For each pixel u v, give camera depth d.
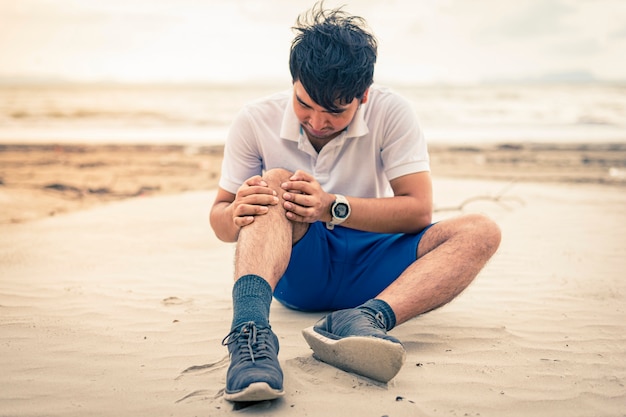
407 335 2.60
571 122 19.84
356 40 2.21
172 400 1.97
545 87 40.41
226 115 22.47
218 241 4.87
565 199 7.10
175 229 5.34
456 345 2.47
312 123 2.35
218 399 1.97
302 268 2.57
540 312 2.96
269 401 1.92
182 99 30.17
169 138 15.16
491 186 8.16
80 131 16.86
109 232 5.23
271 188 2.33
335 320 2.20
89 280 3.66
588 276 3.72
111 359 2.34
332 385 2.04
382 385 2.04
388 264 2.54
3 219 5.88
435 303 2.33
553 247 4.59
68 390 2.06
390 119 2.62
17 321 2.81
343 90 2.20
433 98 31.00
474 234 2.40
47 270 3.93
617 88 38.59
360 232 2.67
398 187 2.65
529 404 1.93
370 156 2.67
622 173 9.52
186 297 3.29
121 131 17.06
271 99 2.72
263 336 1.98
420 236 2.52
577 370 2.22
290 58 2.30
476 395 1.99
